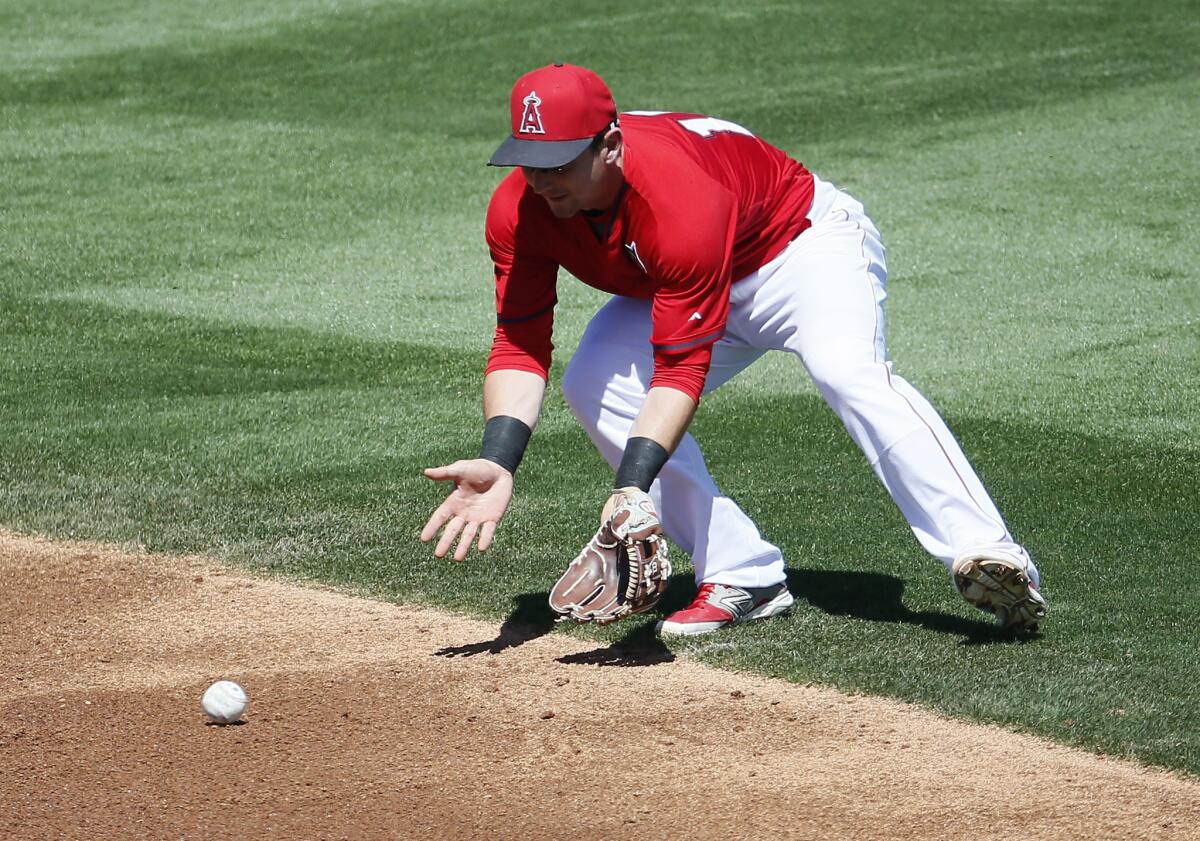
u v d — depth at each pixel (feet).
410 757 48.34
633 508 51.37
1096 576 65.98
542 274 56.59
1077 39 196.65
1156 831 43.21
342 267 125.08
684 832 43.16
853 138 159.33
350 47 197.06
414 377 99.35
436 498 76.89
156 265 125.29
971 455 84.07
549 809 44.62
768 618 61.52
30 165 153.79
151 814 44.24
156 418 90.48
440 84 182.19
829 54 191.31
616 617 52.54
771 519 74.28
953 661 56.49
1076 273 121.08
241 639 59.11
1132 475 80.28
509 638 59.31
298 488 78.59
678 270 51.93
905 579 66.13
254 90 180.55
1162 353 102.42
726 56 190.39
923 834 42.98
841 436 87.76
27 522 73.20
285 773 47.11
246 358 103.40
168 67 189.26
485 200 142.72
